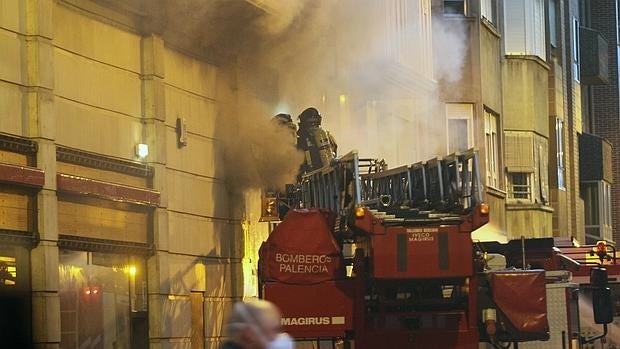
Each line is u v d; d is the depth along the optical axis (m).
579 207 63.03
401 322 21.61
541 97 54.03
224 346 10.49
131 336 25.28
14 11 21.39
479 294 22.12
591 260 32.75
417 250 21.22
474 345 21.53
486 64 47.94
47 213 21.70
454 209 22.27
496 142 49.81
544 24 56.12
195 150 28.34
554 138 57.47
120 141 25.14
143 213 25.80
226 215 29.84
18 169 20.84
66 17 23.22
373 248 21.17
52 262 21.75
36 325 21.47
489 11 49.75
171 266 26.73
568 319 22.56
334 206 24.14
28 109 21.62
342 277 21.72
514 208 51.75
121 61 25.34
